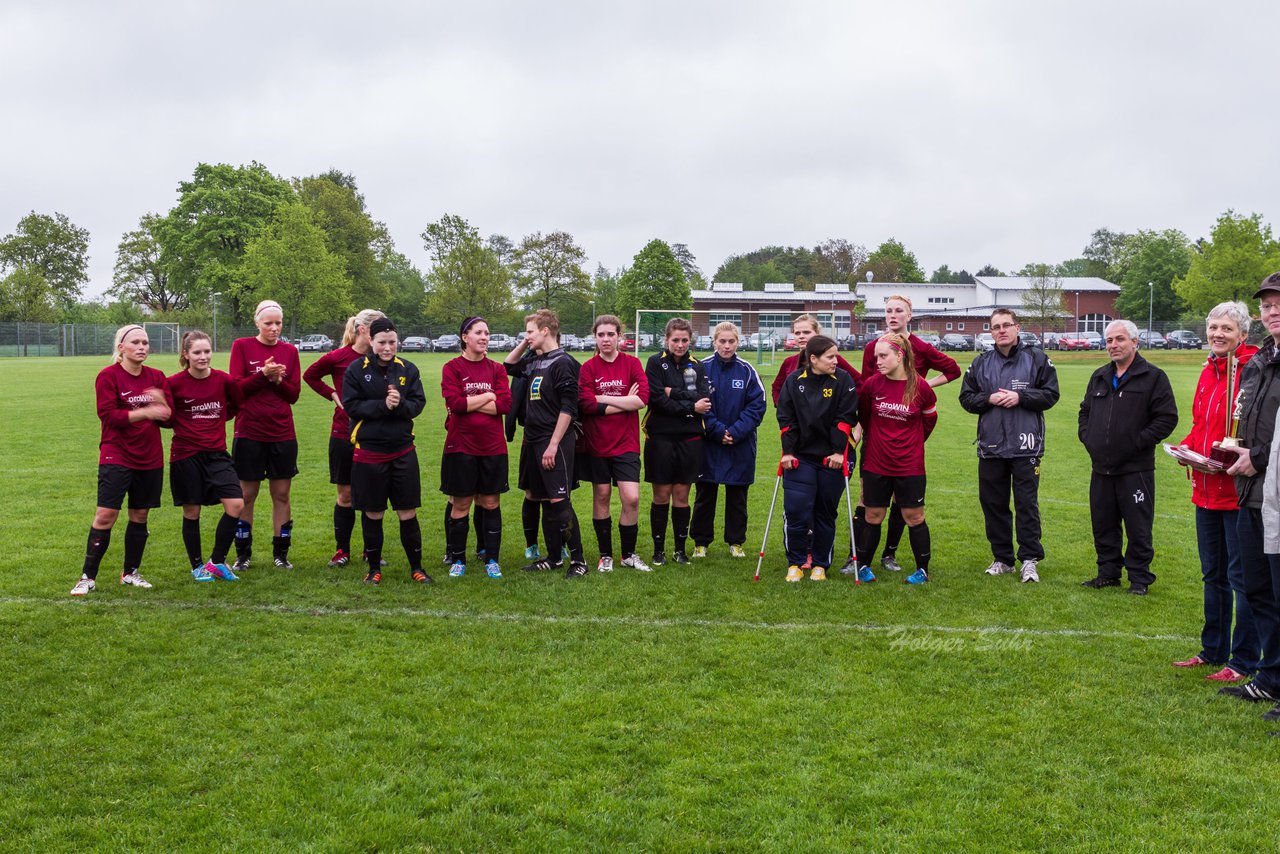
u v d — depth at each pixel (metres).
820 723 4.50
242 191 70.38
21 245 89.38
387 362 6.98
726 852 3.40
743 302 81.56
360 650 5.53
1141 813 3.67
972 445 16.03
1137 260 87.94
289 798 3.75
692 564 7.81
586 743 4.27
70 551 7.96
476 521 8.05
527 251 70.81
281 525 7.51
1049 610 6.43
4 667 5.19
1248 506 4.79
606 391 7.46
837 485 7.34
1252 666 5.06
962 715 4.60
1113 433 6.88
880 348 7.03
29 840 3.44
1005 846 3.43
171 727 4.42
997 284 90.38
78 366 42.84
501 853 3.39
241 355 7.39
